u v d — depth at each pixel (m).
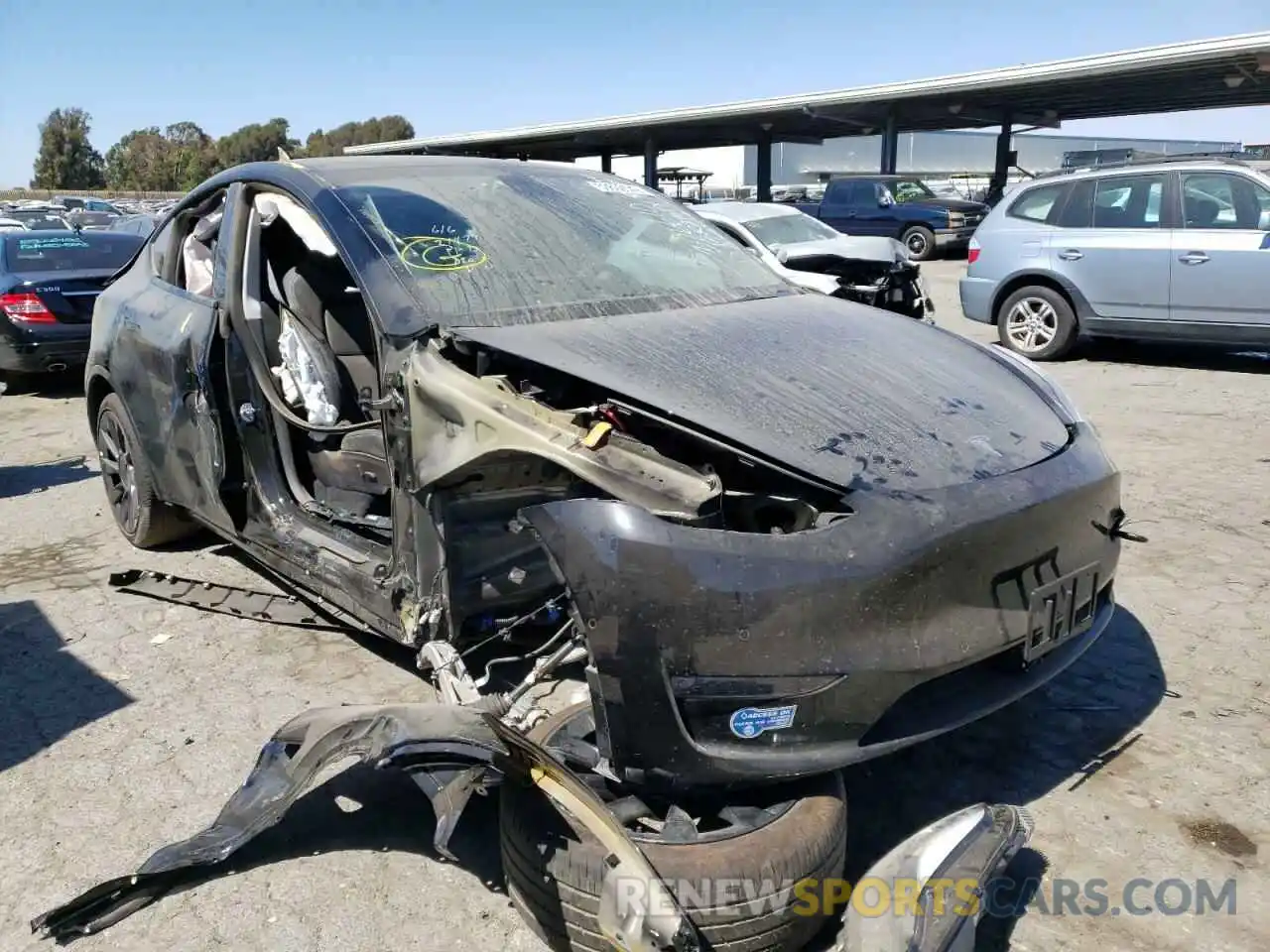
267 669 3.75
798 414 2.63
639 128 27.78
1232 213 8.63
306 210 3.51
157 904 2.55
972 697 2.58
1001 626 2.50
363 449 3.66
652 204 4.30
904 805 2.90
